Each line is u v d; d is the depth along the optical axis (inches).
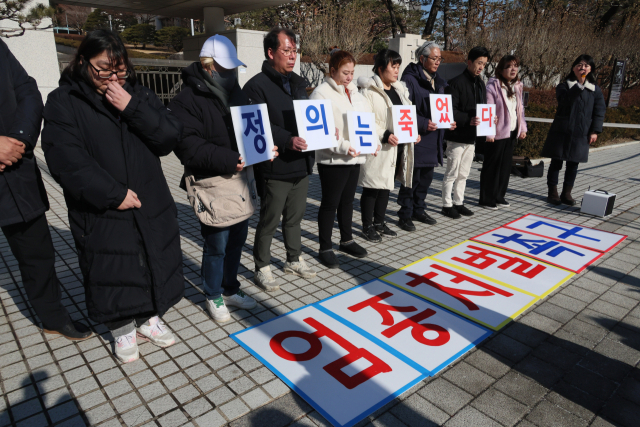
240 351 107.9
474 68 194.1
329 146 133.4
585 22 652.1
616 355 108.7
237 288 128.0
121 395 92.3
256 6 561.9
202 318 122.6
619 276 152.4
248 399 91.6
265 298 134.3
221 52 101.1
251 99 124.0
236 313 125.5
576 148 223.5
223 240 112.3
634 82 665.6
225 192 107.2
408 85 183.3
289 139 123.3
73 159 84.4
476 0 656.4
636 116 520.7
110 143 89.3
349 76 144.6
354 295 136.3
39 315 106.9
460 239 186.1
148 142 92.4
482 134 199.3
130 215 92.0
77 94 86.3
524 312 128.3
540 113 380.5
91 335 113.7
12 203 93.0
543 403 91.9
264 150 112.4
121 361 103.0
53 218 206.7
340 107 145.6
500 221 210.5
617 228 201.3
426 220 205.8
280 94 127.2
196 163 102.7
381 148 167.0
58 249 169.5
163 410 88.1
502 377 99.9
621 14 718.5
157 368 101.1
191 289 139.2
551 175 237.8
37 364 102.0
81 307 127.3
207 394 92.9
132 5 552.1
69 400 90.7
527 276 150.9
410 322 121.3
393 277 149.0
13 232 97.5
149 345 110.0
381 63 163.8
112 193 86.0
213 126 104.9
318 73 788.0
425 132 187.5
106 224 90.6
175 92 457.7
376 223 187.3
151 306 97.1
